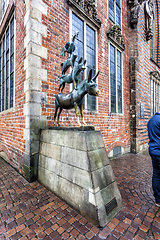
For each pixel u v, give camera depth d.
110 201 1.63
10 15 3.84
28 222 1.48
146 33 7.36
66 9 3.40
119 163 4.17
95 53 4.43
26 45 2.68
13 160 3.33
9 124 3.72
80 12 3.79
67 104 2.22
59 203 1.83
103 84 4.66
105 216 1.48
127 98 6.16
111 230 1.39
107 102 4.80
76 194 1.67
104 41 4.79
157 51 9.64
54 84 2.97
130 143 6.17
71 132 1.83
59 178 1.98
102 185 1.59
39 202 1.85
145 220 1.57
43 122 2.69
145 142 6.91
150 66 7.91
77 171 1.68
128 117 6.16
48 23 2.92
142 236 1.33
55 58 3.02
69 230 1.37
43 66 2.77
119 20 5.89
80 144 1.67
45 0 2.88
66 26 3.37
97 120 4.32
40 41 2.72
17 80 3.20
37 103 2.61
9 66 3.99
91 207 1.47
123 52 5.98
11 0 3.76
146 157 5.05
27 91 2.58
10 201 1.87
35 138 2.54
